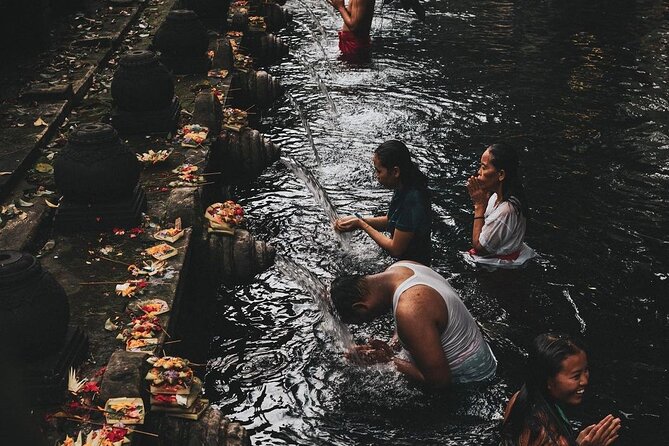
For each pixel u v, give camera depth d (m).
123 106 6.92
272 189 7.37
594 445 3.26
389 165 5.37
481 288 5.49
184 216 5.27
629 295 5.44
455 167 7.78
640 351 4.79
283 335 5.09
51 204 5.58
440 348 4.13
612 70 10.85
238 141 7.39
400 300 4.15
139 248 4.97
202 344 4.92
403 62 11.27
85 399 3.42
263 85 9.35
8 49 9.08
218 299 5.51
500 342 4.85
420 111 9.34
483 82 10.38
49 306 3.46
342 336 5.04
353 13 11.17
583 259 5.92
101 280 4.59
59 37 9.84
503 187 5.74
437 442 4.02
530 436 3.31
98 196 5.15
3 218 5.34
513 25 13.17
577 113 9.23
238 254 5.24
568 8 14.27
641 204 6.90
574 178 7.45
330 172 7.71
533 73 10.73
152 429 3.46
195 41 8.74
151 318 4.12
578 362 3.24
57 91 7.56
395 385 4.43
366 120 9.09
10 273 3.43
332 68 11.01
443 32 12.76
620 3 14.61
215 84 8.45
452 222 6.56
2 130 6.79
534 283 5.57
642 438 4.01
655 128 8.74
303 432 4.16
